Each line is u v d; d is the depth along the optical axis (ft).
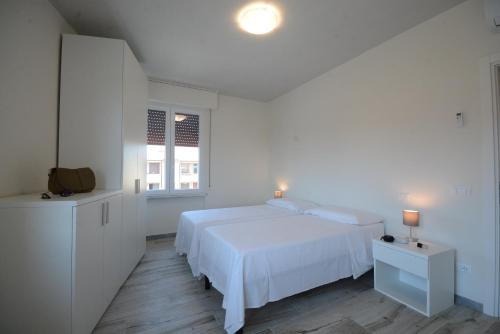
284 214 10.41
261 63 10.55
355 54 9.75
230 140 15.28
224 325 5.53
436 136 7.30
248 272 5.61
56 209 4.69
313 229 7.74
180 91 13.06
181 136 14.01
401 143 8.27
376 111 9.12
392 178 8.56
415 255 6.38
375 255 7.54
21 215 4.58
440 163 7.22
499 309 6.09
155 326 5.78
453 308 6.52
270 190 16.26
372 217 8.68
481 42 6.37
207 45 8.99
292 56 9.89
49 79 6.55
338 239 7.26
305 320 6.05
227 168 15.19
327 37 8.46
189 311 6.42
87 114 7.22
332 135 11.19
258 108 16.26
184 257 10.42
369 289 7.67
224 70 11.30
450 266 6.62
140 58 10.06
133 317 6.12
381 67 8.92
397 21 7.55
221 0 6.56
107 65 7.42
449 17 6.98
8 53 5.10
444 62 7.11
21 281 4.56
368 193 9.43
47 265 4.64
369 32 8.16
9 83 5.15
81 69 7.20
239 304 5.28
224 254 6.25
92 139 7.26
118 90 7.50
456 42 6.84
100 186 7.32
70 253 4.72
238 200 15.52
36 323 4.59
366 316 6.23
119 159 7.51
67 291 4.70
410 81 7.98
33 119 5.92
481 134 6.37
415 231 7.85
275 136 15.76
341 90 10.67
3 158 5.05
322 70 11.30
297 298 7.10
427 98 7.52
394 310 6.51
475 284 6.46
